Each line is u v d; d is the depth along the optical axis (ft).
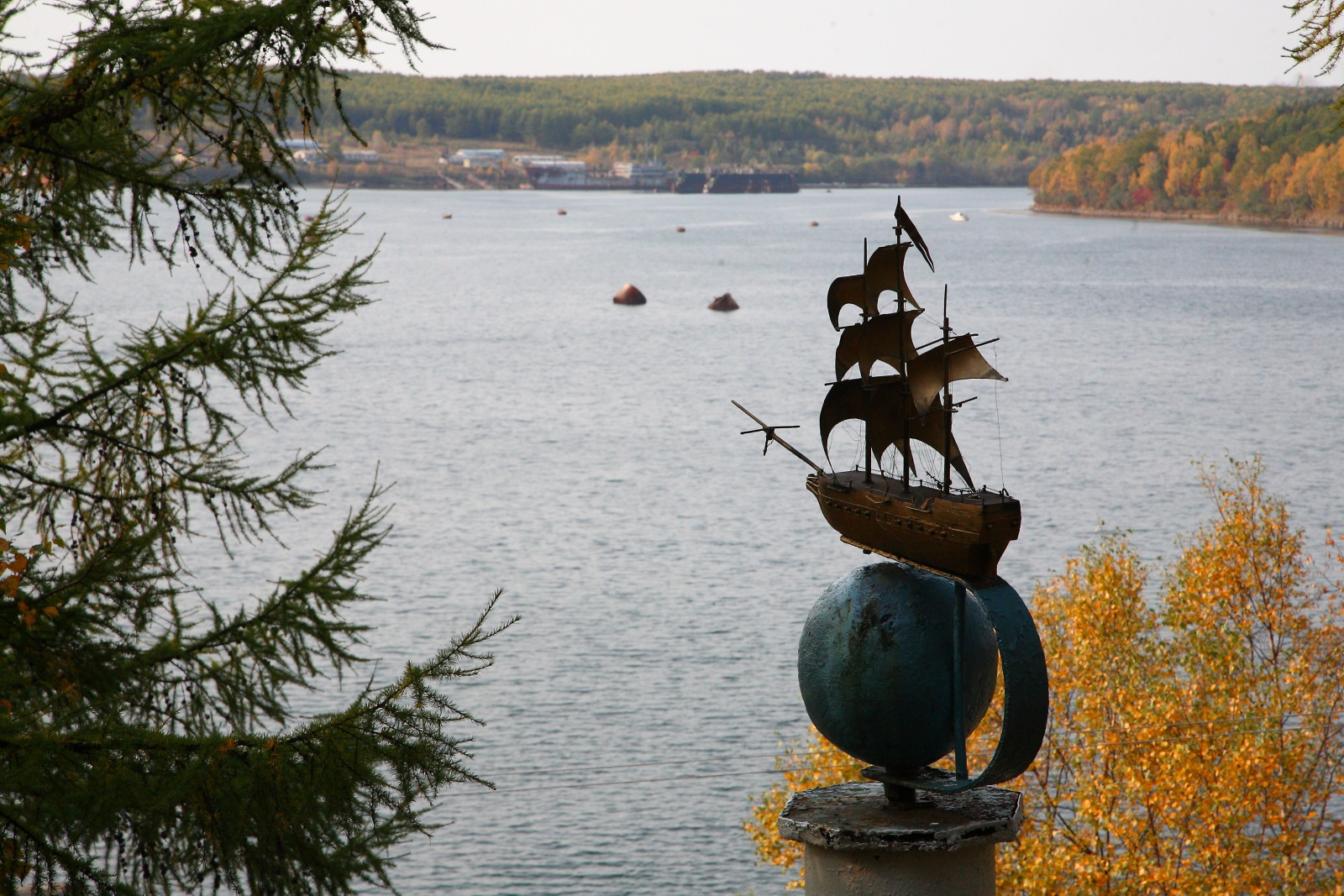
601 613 219.41
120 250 32.89
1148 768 104.88
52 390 32.76
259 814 27.27
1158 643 115.34
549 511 294.05
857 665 16.74
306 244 33.24
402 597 225.97
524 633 207.82
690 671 192.44
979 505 15.67
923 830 15.69
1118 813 104.58
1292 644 116.37
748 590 234.17
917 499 16.55
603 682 188.03
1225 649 114.32
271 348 32.81
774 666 194.59
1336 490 311.88
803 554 259.19
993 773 16.03
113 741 27.32
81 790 26.30
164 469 33.01
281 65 28.53
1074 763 110.22
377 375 488.44
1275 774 103.14
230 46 28.14
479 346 569.23
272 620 31.07
